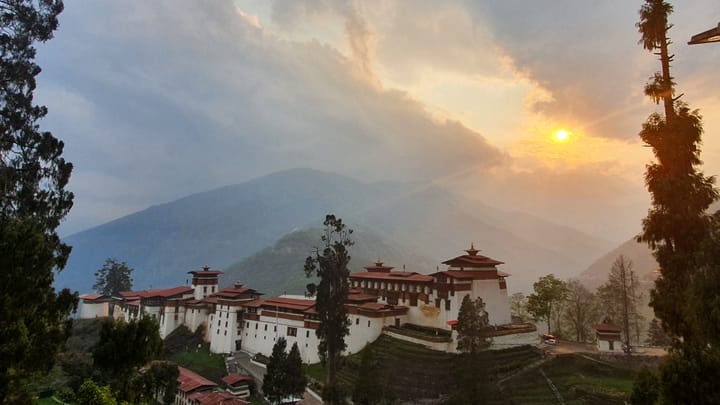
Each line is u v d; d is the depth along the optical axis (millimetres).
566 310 87125
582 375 56094
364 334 77625
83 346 100812
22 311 24328
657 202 20844
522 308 97625
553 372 58000
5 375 21922
